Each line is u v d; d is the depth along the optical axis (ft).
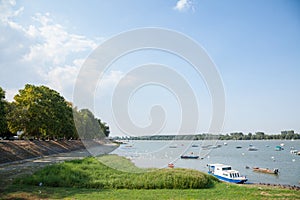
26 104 135.03
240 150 315.99
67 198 46.80
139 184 57.36
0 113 107.04
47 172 65.92
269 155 233.55
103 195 49.75
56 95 176.04
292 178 108.06
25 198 46.06
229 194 53.52
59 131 165.58
